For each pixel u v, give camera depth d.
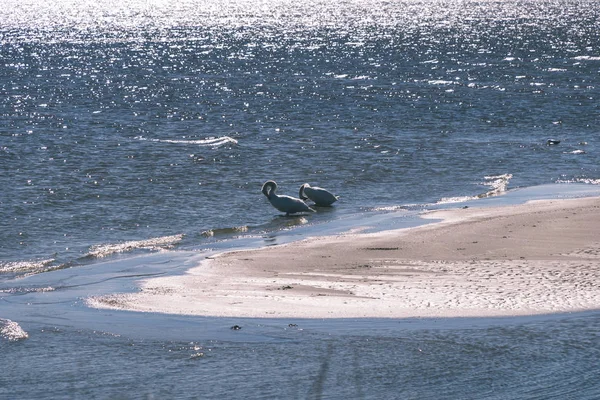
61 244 83.12
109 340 47.53
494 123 166.75
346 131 157.50
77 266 74.56
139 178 114.56
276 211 98.69
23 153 132.38
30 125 167.12
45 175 115.38
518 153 133.38
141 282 65.75
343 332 48.84
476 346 45.41
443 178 116.31
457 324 50.44
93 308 56.03
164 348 45.91
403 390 39.41
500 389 39.34
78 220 92.50
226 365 43.06
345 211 98.38
